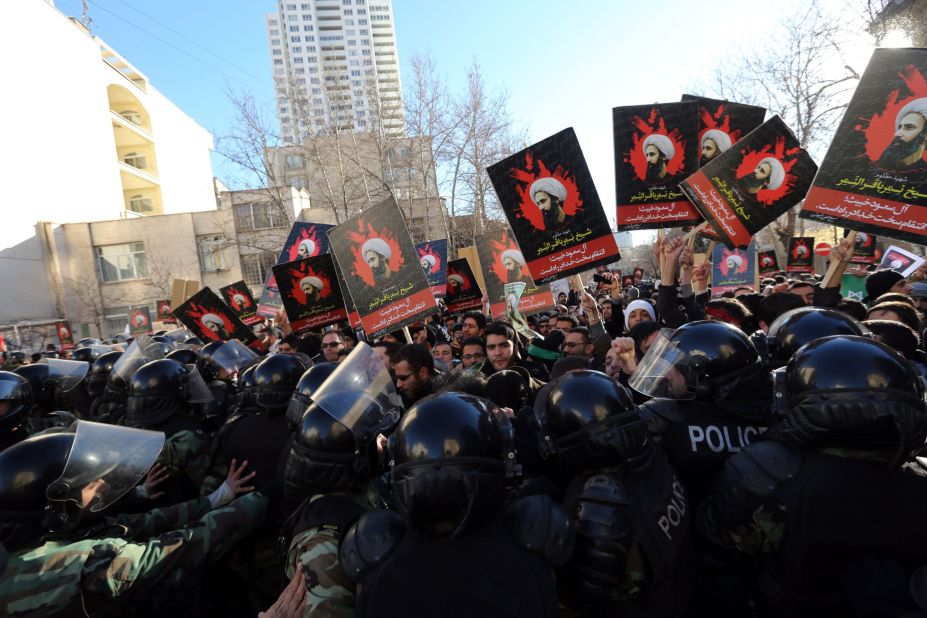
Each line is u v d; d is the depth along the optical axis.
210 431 4.21
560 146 4.27
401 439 1.53
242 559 2.83
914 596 1.36
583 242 4.30
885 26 14.71
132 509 2.90
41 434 1.98
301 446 1.95
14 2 31.20
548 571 1.45
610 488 1.66
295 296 5.55
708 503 1.90
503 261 7.18
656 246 4.08
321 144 25.44
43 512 1.77
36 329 26.52
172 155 46.44
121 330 33.09
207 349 5.15
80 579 1.72
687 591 1.71
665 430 2.19
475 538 1.47
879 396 1.54
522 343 6.66
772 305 4.02
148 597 1.92
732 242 3.79
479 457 1.45
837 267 3.41
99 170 37.34
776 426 1.93
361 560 1.52
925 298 4.57
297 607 1.68
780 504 1.63
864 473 1.60
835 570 1.55
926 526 1.53
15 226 30.53
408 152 23.20
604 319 7.13
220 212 32.28
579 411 1.73
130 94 41.56
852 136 3.16
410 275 4.45
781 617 1.63
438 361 4.82
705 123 4.06
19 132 31.17
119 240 32.94
